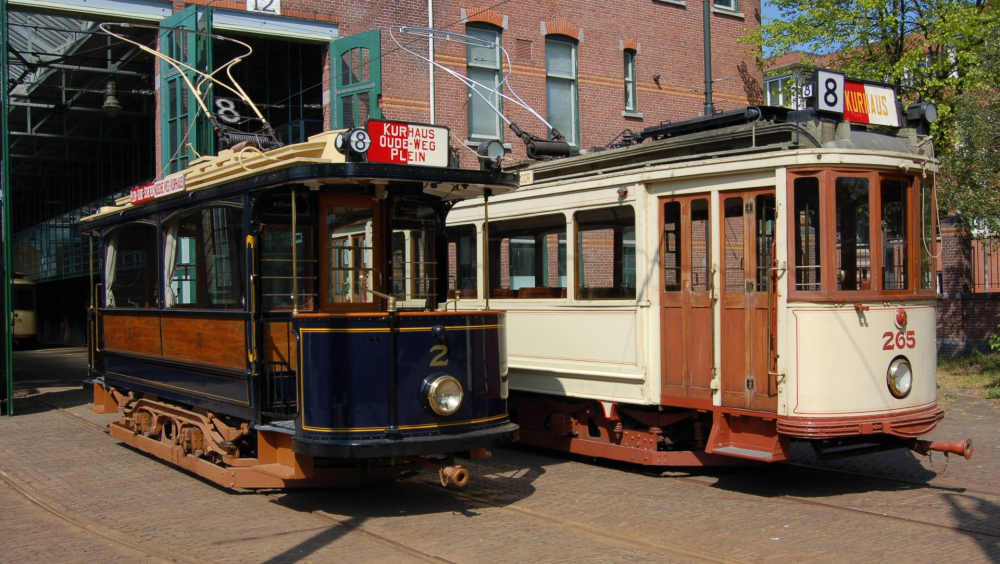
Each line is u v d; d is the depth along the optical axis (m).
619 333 9.01
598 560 5.88
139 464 9.64
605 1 20.25
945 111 16.55
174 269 9.29
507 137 18.72
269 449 7.60
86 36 17.84
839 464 9.26
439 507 7.54
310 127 19.86
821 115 8.19
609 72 20.28
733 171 8.03
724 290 8.12
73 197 31.25
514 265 10.48
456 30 18.16
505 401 7.70
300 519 7.14
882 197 7.95
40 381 18.92
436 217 8.59
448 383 7.08
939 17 17.14
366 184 7.68
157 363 9.65
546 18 19.33
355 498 7.92
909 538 6.30
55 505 7.70
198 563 5.89
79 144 26.64
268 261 7.69
